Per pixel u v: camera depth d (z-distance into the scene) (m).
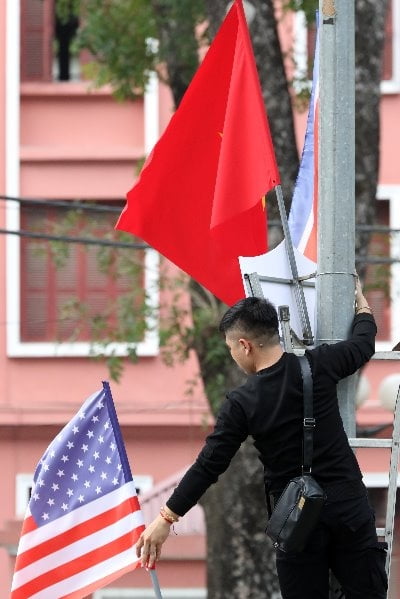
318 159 15.21
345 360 13.48
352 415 14.56
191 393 32.56
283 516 12.93
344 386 14.53
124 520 16.08
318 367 13.32
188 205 16.58
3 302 42.81
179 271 32.50
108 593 39.16
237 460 28.48
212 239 16.56
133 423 42.19
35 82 43.47
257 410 13.19
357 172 27.73
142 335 32.31
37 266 42.94
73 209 37.38
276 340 13.52
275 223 26.33
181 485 13.38
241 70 16.27
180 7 30.23
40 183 43.00
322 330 14.80
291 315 15.20
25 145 43.22
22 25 43.59
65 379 42.81
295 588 13.35
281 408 13.15
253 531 28.58
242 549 28.66
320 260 14.94
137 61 32.38
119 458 16.20
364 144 27.72
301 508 12.85
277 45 27.27
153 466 42.12
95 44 32.34
